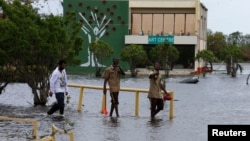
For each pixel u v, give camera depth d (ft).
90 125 76.13
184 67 342.03
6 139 62.54
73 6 344.49
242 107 115.44
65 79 87.71
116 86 87.10
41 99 106.22
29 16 103.71
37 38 101.65
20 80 114.52
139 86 195.72
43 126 74.08
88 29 344.49
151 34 352.69
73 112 93.66
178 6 351.46
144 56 304.50
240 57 333.83
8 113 90.58
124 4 344.08
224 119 87.30
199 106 115.85
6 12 103.71
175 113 96.37
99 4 344.08
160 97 85.66
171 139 65.16
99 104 111.96
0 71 112.57
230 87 201.36
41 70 105.19
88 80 238.68
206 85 212.23
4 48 103.71
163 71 302.25
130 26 352.69
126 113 94.58
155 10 354.95
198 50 349.41
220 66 462.19
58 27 103.65
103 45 298.76
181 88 188.96
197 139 65.41
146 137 66.23
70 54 106.52
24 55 103.81
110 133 68.90
